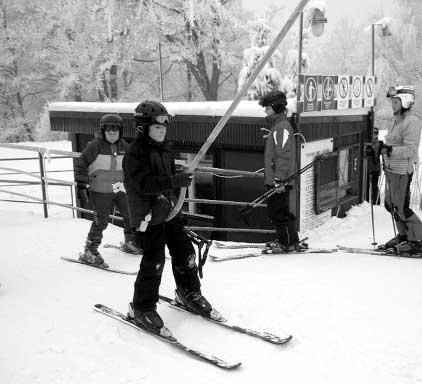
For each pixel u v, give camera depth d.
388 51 31.56
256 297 4.33
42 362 3.30
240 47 27.30
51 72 28.44
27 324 3.86
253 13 29.98
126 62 25.00
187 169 3.59
